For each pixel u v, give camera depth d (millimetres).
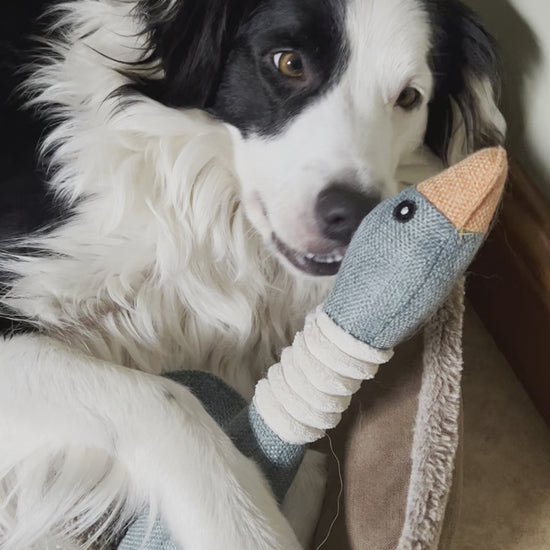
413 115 1080
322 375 873
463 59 1137
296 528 1104
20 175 1097
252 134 1023
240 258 1139
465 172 813
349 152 938
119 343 1117
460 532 1258
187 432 922
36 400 943
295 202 958
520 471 1323
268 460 930
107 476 982
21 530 1020
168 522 915
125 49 1067
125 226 1100
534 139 1218
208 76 1038
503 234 1303
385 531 1000
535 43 1142
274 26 979
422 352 1050
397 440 1040
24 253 1086
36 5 1129
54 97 1091
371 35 964
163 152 1085
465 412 1391
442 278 830
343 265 879
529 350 1343
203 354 1187
